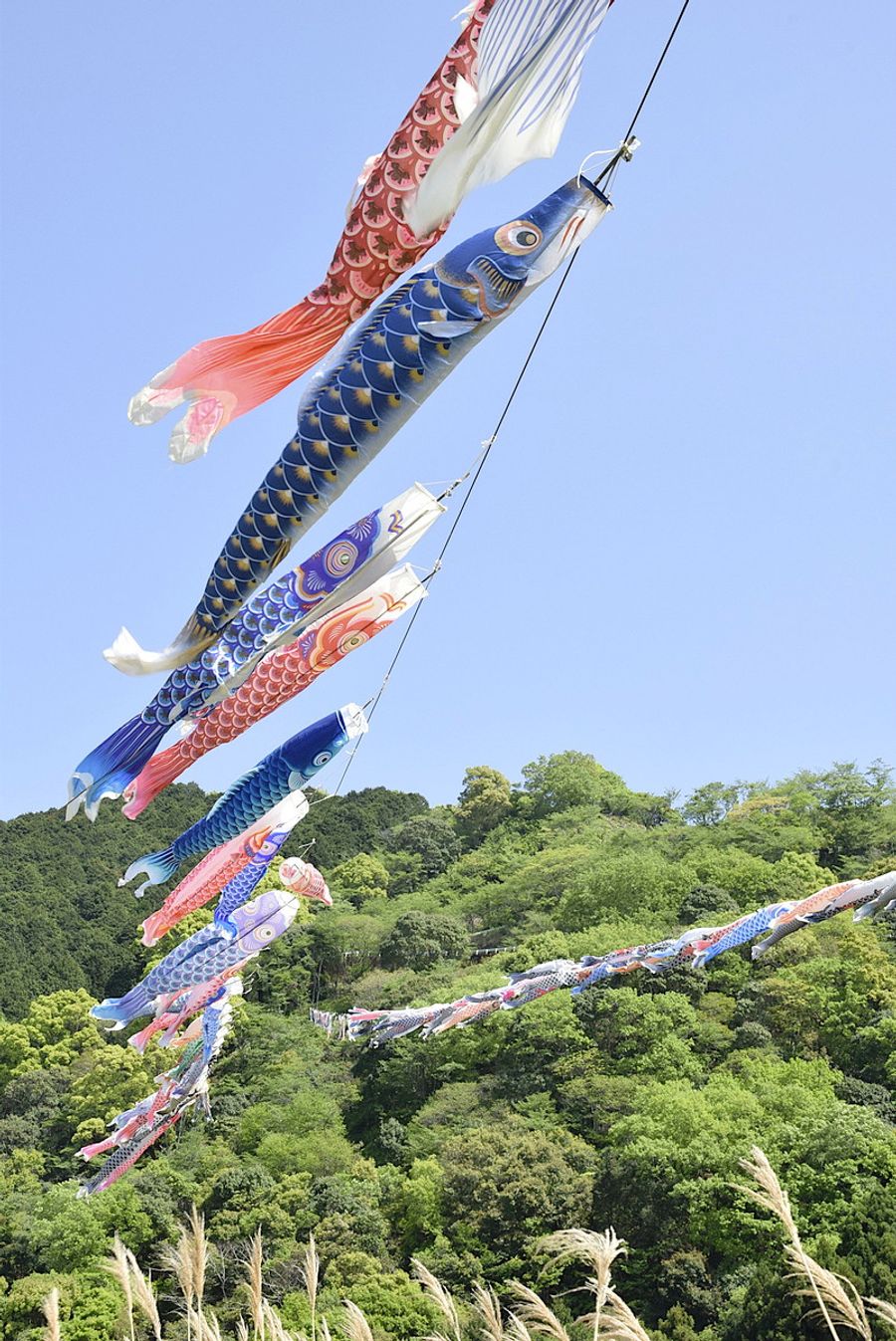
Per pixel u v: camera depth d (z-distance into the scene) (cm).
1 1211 4991
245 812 1302
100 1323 4022
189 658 912
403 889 9094
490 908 7925
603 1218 4053
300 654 1105
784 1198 750
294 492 835
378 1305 3669
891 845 7669
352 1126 5600
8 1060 6581
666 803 10188
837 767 8619
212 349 795
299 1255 4112
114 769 1022
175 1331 3516
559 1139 4566
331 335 803
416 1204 4344
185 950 1580
